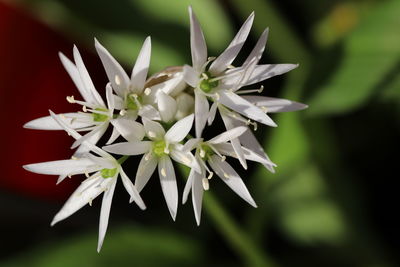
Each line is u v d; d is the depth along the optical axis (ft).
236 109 0.79
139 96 0.79
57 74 1.06
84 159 0.79
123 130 0.77
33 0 0.97
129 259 0.93
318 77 0.92
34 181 1.03
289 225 0.98
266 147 0.97
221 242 0.99
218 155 0.80
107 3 0.99
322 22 1.01
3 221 1.01
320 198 0.96
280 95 0.98
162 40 1.00
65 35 1.07
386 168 0.97
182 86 0.79
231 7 1.02
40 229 1.02
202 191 0.79
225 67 0.80
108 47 0.99
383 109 0.96
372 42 0.93
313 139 0.94
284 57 1.00
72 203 0.80
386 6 0.95
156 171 1.01
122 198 1.01
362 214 0.96
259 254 0.91
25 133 1.04
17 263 0.90
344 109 0.90
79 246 0.92
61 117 0.80
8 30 1.05
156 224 1.00
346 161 0.97
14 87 1.04
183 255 0.95
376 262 0.95
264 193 0.95
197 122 0.77
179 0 1.01
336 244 0.97
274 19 1.00
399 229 0.96
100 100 0.79
